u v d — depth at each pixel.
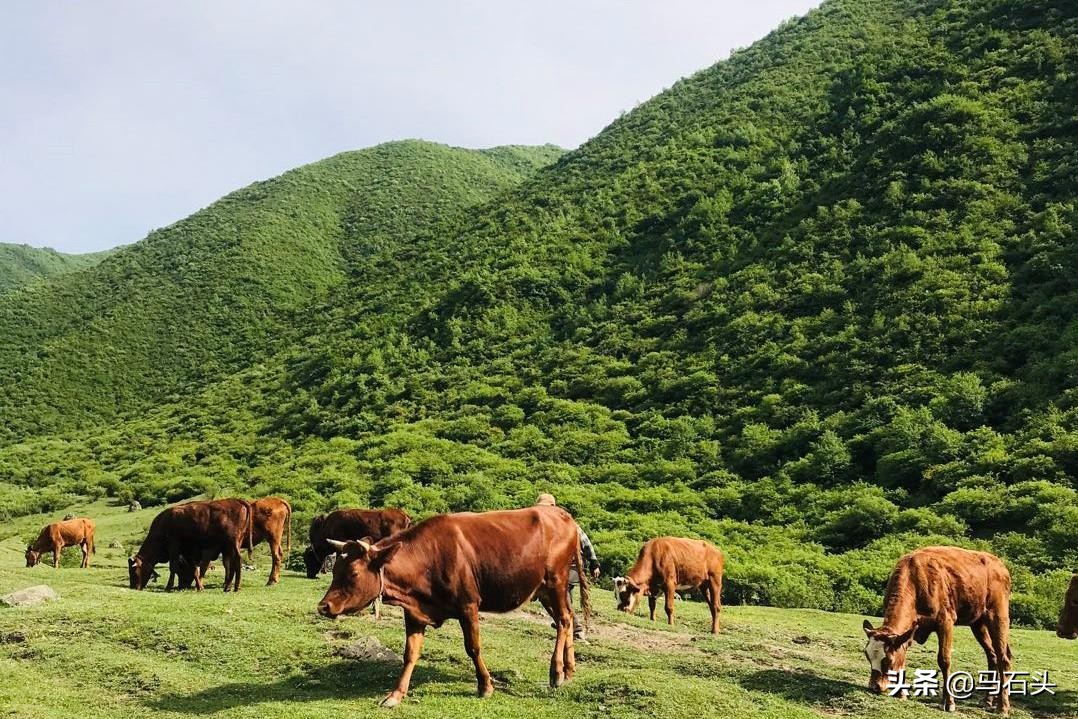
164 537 15.03
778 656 11.39
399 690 7.81
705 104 76.25
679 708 7.88
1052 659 12.02
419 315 58.53
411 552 7.97
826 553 22.97
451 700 7.93
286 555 22.23
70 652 9.38
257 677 8.81
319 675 8.80
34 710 7.49
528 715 7.66
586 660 10.22
